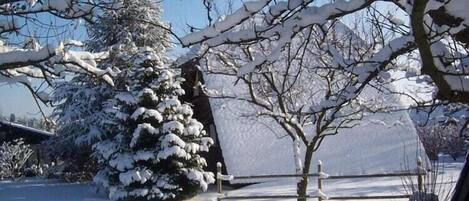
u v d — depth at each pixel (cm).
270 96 1352
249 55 1173
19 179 3131
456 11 420
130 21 629
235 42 492
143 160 1936
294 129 1356
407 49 495
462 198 411
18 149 3291
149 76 2011
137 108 1959
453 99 446
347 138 2361
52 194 2259
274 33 487
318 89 1524
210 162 2462
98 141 2300
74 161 2717
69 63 588
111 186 1966
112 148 1970
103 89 2378
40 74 645
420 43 391
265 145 2316
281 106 1245
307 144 1295
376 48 1165
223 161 2338
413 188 1095
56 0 548
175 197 1950
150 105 1995
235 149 2289
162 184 1906
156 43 2022
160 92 2023
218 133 2322
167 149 1914
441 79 426
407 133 2345
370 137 2355
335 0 472
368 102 1384
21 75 630
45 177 2881
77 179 2770
